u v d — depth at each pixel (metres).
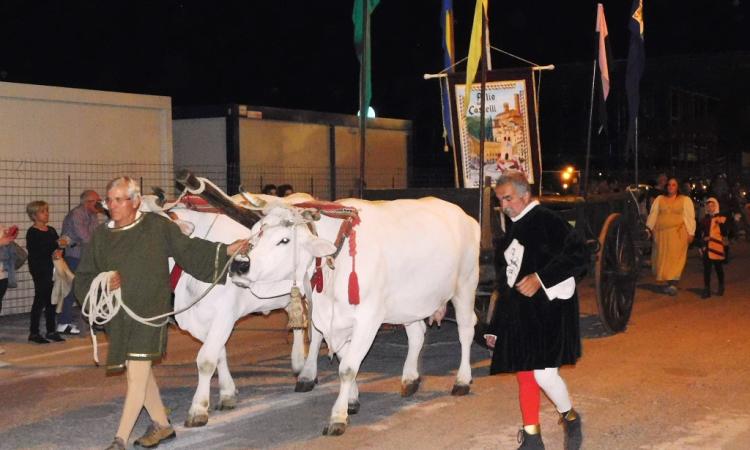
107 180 16.00
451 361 10.05
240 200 8.00
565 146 33.81
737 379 8.96
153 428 6.81
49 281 11.48
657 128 34.09
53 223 15.10
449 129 12.88
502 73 11.76
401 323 8.03
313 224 6.99
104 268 6.30
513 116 11.78
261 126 20.06
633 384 8.75
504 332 6.05
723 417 7.58
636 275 11.83
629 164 32.62
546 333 5.98
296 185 20.91
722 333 11.53
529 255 6.03
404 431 7.20
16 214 14.58
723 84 34.69
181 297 7.39
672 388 8.59
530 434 6.16
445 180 28.52
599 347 10.62
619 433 7.11
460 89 11.98
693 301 14.49
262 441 6.92
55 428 7.39
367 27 10.48
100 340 11.69
